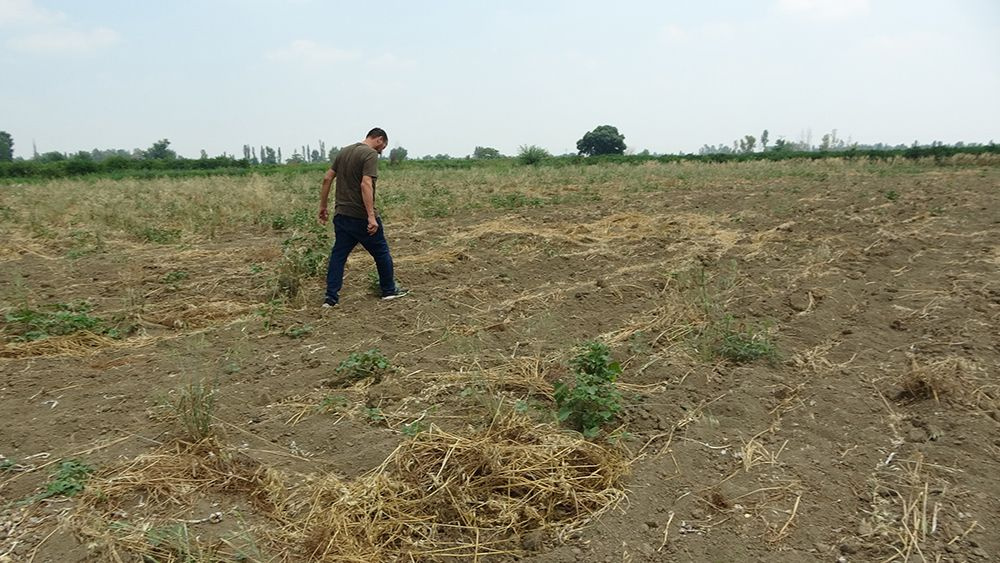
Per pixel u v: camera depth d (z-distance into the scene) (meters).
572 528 2.92
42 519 2.93
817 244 8.57
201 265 7.88
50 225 10.59
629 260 7.99
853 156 32.06
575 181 19.59
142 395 4.19
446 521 2.98
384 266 6.29
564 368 4.52
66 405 4.06
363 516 2.95
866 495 3.14
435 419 3.87
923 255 7.85
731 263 7.32
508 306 6.11
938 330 5.17
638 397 4.14
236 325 5.58
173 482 3.20
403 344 5.16
